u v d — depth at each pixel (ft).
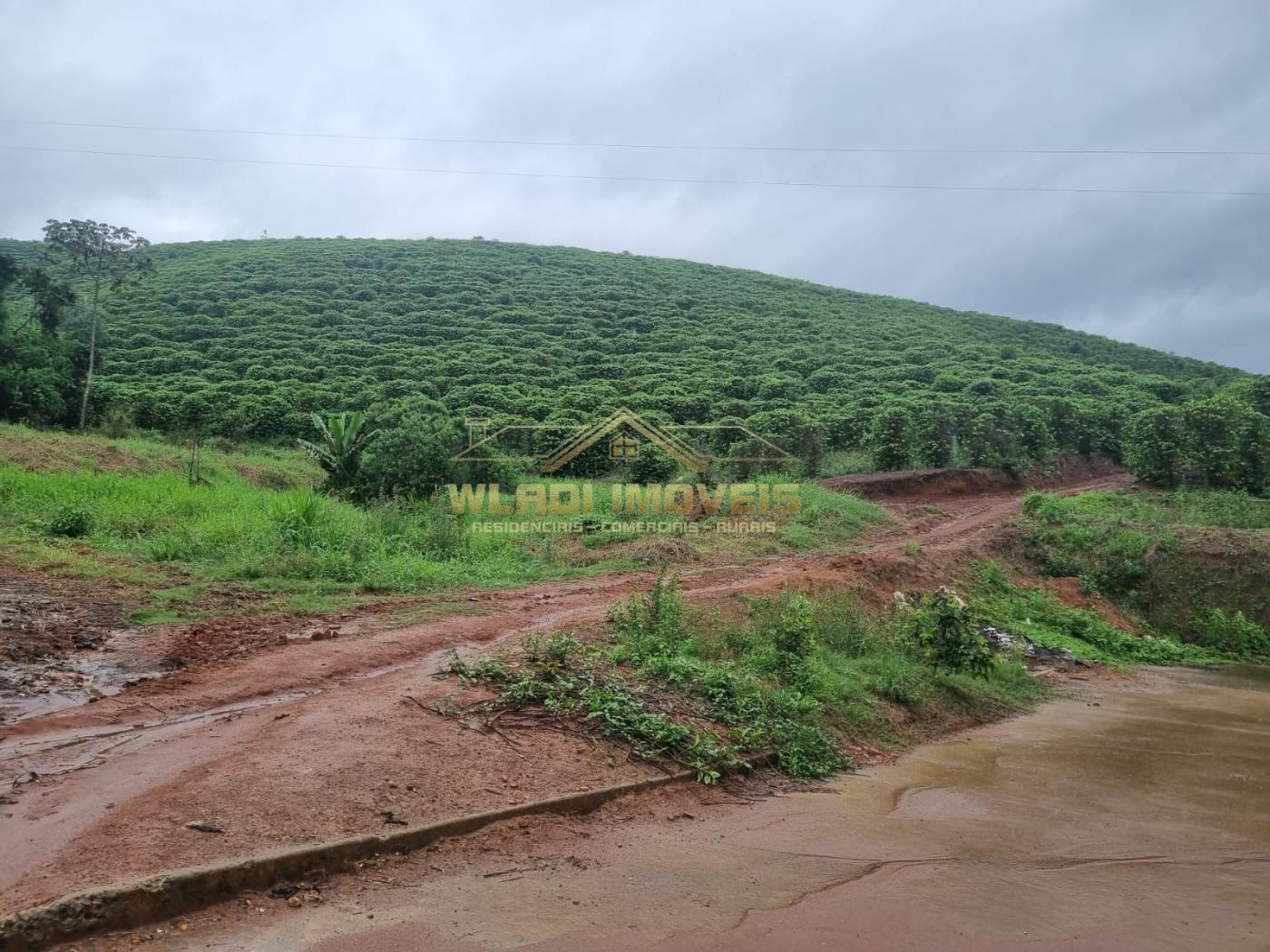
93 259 117.29
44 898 12.71
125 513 51.88
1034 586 67.31
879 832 20.43
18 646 27.91
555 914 14.39
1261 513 78.64
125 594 36.60
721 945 13.50
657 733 24.50
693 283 256.32
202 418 115.85
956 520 88.74
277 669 27.99
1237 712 40.47
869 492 97.71
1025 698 41.73
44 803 16.72
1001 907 15.83
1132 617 64.75
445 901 14.70
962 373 169.17
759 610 42.47
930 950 13.71
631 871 16.76
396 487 72.69
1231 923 15.57
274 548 48.24
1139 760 29.68
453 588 46.88
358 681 27.45
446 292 218.18
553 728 24.06
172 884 13.51
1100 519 76.64
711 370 164.76
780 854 18.40
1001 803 23.63
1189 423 96.12
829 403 141.59
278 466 96.12
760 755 25.90
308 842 15.57
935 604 41.98
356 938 13.06
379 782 18.67
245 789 17.42
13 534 44.60
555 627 35.63
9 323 105.09
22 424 84.12
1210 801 24.40
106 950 12.26
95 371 133.80
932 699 36.86
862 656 39.75
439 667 28.94
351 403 128.57
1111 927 15.14
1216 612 62.18
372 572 46.65
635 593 39.91
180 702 24.32
